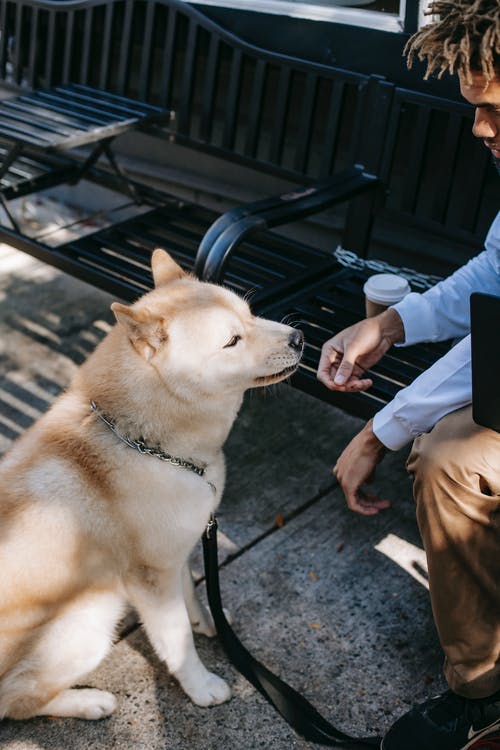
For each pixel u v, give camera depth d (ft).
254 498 9.98
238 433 11.03
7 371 12.00
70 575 6.91
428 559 7.15
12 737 7.38
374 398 8.98
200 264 9.30
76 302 13.62
